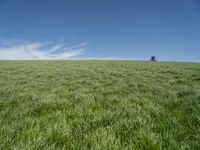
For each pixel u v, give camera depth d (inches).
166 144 102.1
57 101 210.8
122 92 288.8
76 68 1010.7
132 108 172.1
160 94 251.3
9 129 116.7
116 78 506.6
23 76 565.3
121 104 195.6
